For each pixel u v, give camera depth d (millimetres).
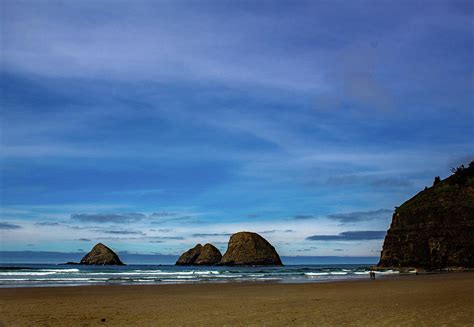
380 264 105438
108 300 24453
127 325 14703
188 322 15203
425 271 84438
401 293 27672
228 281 47156
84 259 177750
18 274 61250
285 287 35938
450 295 25156
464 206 93625
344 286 36625
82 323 15344
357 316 15805
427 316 15297
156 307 20547
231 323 14750
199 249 198000
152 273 69438
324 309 18500
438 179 111688
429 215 97250
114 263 177375
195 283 42469
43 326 14719
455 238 90688
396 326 13227
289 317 15977
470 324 13289
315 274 70625
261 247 168250
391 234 104562
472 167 104000
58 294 28266
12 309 19906
